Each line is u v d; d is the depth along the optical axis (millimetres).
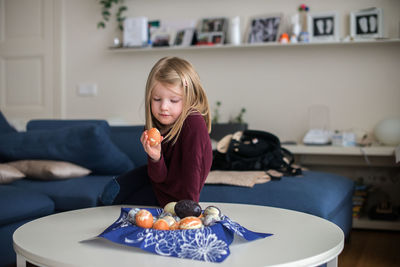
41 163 2283
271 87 3529
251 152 2473
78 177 2318
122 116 3951
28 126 2881
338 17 3316
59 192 2074
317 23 3357
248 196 1988
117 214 1293
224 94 3646
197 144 1271
